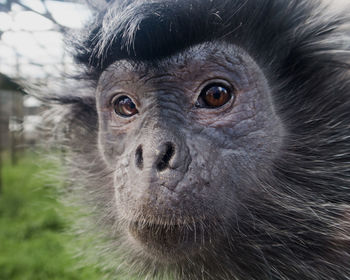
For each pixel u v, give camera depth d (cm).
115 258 45
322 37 41
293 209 41
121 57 40
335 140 41
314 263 41
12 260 77
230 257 40
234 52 40
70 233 49
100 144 43
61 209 53
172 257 38
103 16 41
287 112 41
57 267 72
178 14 38
